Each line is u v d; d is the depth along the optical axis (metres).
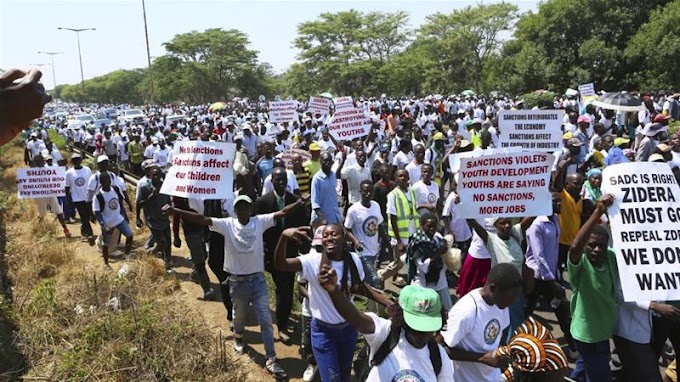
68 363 5.77
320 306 4.87
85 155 25.38
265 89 89.81
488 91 59.22
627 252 4.58
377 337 3.64
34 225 11.53
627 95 14.57
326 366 4.84
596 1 43.38
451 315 4.11
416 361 3.60
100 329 6.30
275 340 7.00
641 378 4.72
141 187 9.00
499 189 5.73
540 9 46.81
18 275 8.66
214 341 6.40
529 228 6.37
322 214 8.02
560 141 8.34
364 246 7.07
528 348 3.94
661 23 38.44
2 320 6.68
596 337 4.77
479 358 4.06
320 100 17.14
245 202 6.03
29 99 1.00
